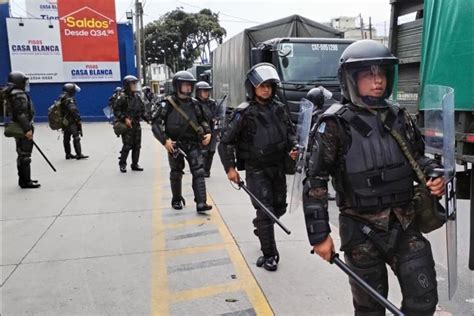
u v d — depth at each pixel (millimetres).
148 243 4758
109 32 22016
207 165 8109
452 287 2176
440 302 3305
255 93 3871
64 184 7867
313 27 11594
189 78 5590
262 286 3660
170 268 4090
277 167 3924
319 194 2250
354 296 2357
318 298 3434
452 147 2121
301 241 4676
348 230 2240
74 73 21828
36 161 10438
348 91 2213
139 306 3410
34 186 7590
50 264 4266
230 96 13539
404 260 2162
